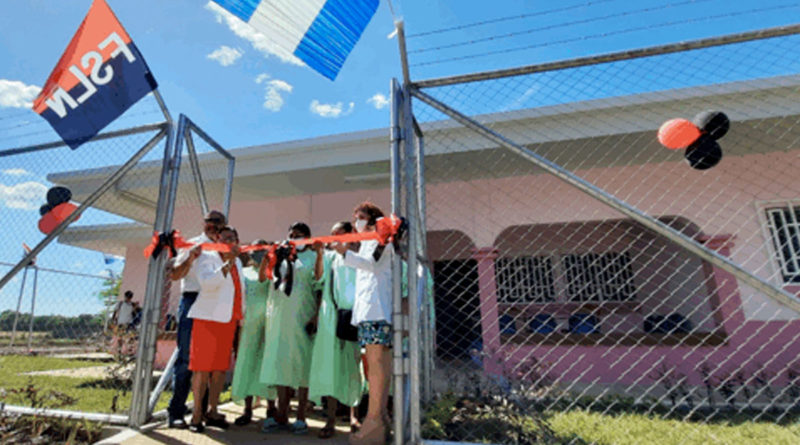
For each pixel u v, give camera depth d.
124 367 5.76
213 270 3.06
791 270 5.91
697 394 5.38
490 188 7.22
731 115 5.34
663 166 6.64
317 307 3.33
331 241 2.86
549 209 6.93
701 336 5.93
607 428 3.84
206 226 3.27
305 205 8.25
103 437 3.02
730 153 6.34
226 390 5.32
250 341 3.34
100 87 3.28
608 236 8.26
